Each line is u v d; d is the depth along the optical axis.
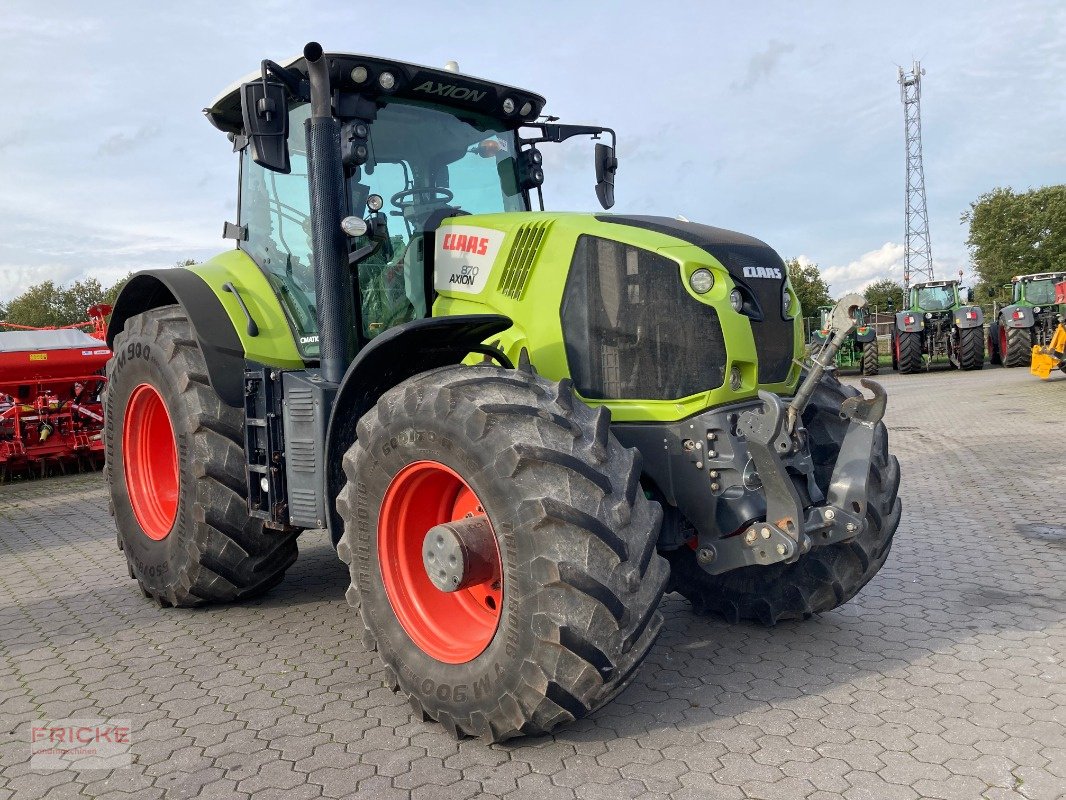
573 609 2.38
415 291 3.75
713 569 2.98
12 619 4.19
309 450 3.46
